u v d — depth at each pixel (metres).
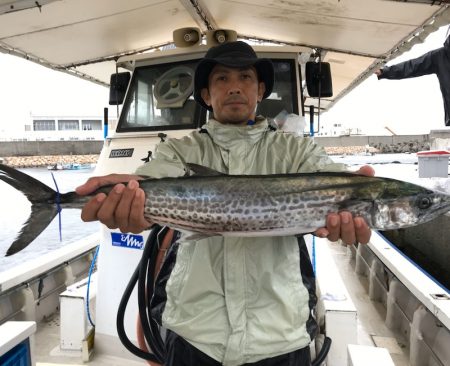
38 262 1.68
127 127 1.61
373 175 0.87
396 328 1.61
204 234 0.77
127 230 0.76
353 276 2.27
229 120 0.85
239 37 2.19
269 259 0.76
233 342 0.70
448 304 1.12
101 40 1.98
